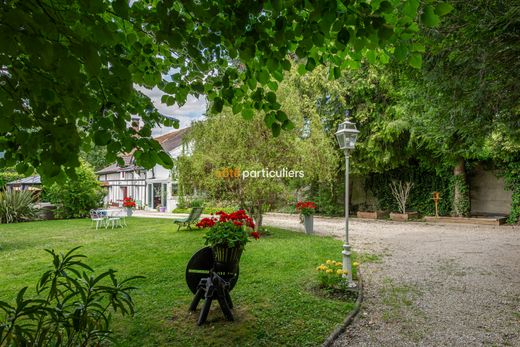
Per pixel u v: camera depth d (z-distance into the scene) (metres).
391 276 5.68
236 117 8.99
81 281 2.50
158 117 2.95
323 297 4.57
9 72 1.67
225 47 2.57
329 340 3.34
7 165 2.52
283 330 3.56
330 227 12.54
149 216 18.17
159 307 4.20
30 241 9.31
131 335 3.46
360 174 15.36
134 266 6.25
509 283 5.22
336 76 2.79
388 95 12.84
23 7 1.42
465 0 3.57
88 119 2.60
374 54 2.61
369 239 9.51
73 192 16.61
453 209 14.02
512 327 3.66
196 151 9.77
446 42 3.80
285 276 5.50
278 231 11.25
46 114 1.84
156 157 2.47
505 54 3.69
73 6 1.69
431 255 7.32
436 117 5.34
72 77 1.42
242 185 9.67
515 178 12.66
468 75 4.05
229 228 4.19
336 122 14.38
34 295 4.70
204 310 3.72
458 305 4.34
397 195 15.38
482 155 12.13
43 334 1.96
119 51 2.24
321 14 1.81
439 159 13.77
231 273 4.18
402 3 1.87
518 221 12.62
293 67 10.18
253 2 1.86
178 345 3.26
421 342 3.36
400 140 13.52
